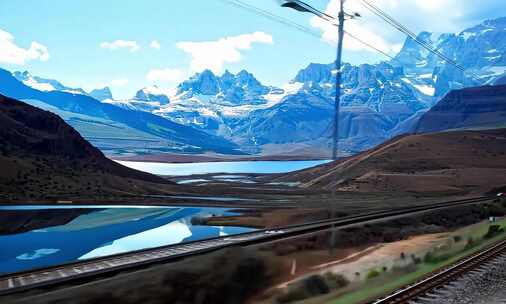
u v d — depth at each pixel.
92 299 13.47
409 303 18.06
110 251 71.00
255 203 135.62
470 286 21.16
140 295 14.15
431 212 72.31
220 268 16.11
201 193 182.62
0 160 151.88
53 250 72.25
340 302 18.64
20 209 115.62
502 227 51.53
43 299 13.41
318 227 53.69
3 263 62.44
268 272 17.39
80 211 117.50
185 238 79.56
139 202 137.25
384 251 42.97
